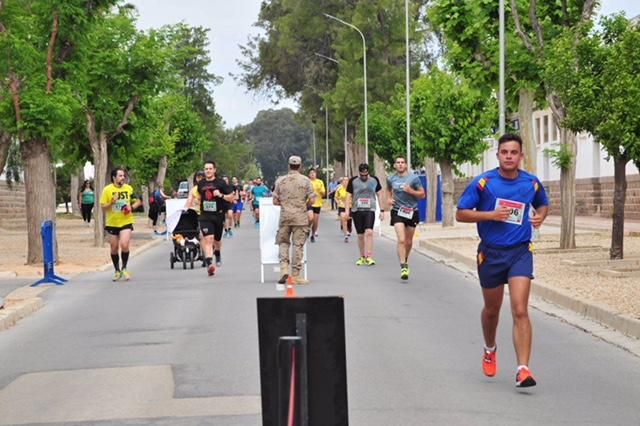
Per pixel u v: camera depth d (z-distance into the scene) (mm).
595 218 50719
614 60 19219
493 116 43594
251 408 9477
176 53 35031
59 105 25781
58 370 11836
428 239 32875
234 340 13508
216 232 24406
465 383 10523
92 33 27391
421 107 55625
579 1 25922
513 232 10133
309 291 19312
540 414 9133
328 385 5586
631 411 9234
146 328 14898
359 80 73938
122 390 10516
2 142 26797
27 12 26281
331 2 77938
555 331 14031
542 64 23344
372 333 13914
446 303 17328
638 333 13148
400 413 9172
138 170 61688
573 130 20828
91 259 28438
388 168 70562
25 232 49375
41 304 18203
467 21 27922
